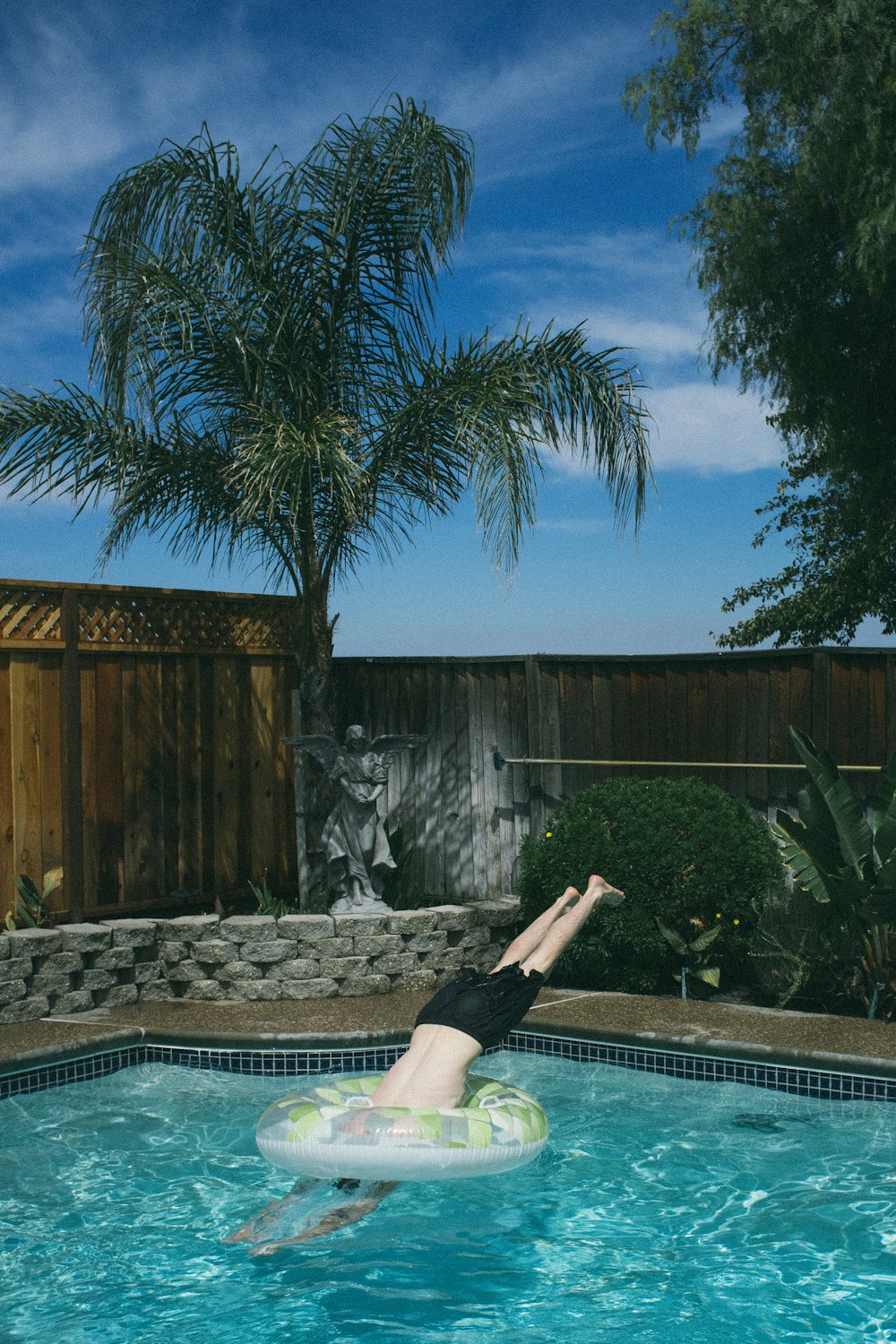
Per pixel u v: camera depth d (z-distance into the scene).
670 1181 4.79
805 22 13.52
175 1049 6.45
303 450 7.91
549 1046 6.59
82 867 8.04
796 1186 4.72
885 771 6.73
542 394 8.55
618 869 7.35
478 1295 3.85
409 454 8.88
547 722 9.30
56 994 6.91
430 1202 4.61
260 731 9.53
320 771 8.92
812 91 13.87
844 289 14.90
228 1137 5.33
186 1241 4.27
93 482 8.65
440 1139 4.23
